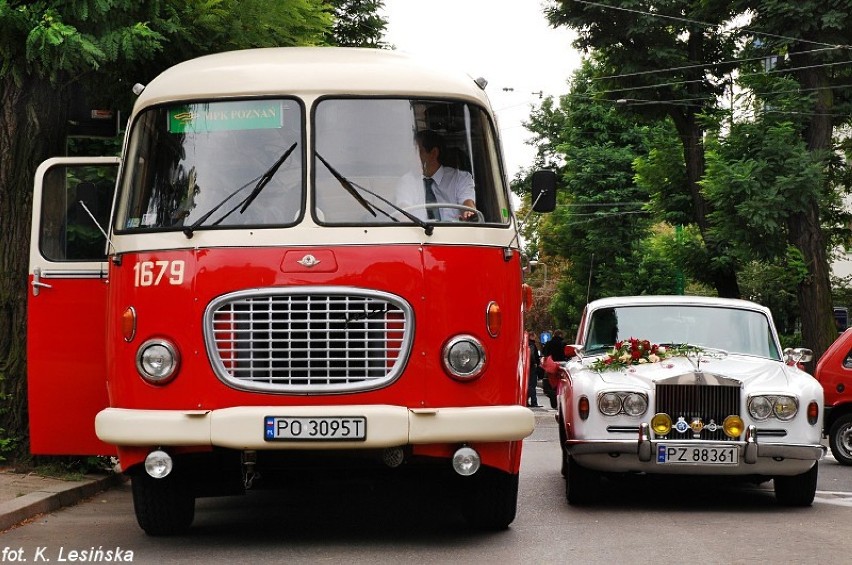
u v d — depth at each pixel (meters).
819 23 37.34
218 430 9.55
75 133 15.60
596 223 67.31
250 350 9.74
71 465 14.64
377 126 10.27
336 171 10.10
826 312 37.91
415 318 9.79
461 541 10.57
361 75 10.37
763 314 15.15
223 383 9.71
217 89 10.38
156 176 10.34
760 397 12.98
